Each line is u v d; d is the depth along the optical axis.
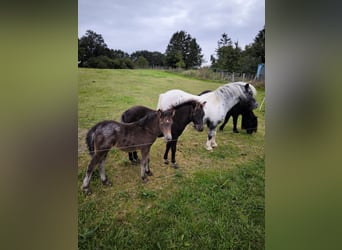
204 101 1.27
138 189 1.16
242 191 1.33
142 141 1.15
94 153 1.07
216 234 1.21
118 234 1.08
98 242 1.05
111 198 1.11
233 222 1.27
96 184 1.09
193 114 1.25
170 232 1.15
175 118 1.21
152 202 1.17
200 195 1.25
